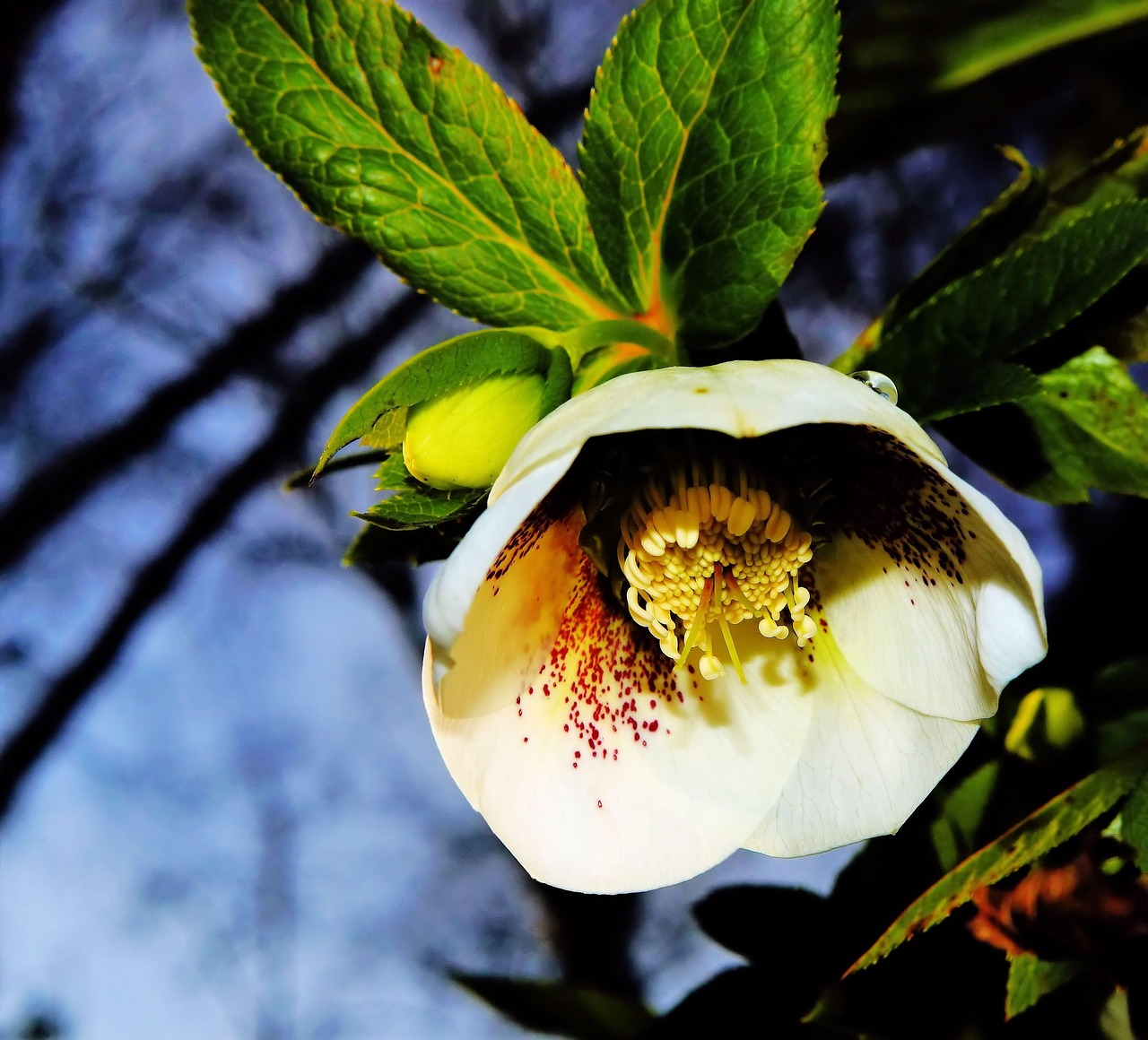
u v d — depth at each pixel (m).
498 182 0.25
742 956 0.27
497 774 0.25
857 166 0.31
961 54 0.30
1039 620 0.22
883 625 0.25
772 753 0.25
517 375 0.24
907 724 0.25
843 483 0.26
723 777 0.25
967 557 0.24
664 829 0.25
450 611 0.22
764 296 0.25
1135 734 0.26
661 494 0.26
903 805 0.25
